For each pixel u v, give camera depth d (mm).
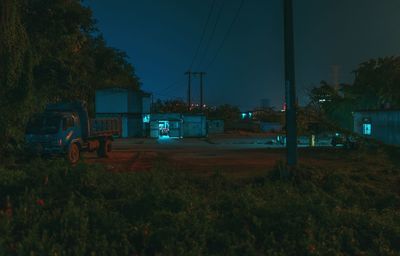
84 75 36688
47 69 27391
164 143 50469
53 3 27859
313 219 7641
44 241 6289
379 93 47750
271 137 67000
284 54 14875
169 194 8750
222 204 8992
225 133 81688
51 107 27078
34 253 5867
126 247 6461
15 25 19578
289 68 14742
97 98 63281
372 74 48312
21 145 21938
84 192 9734
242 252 6742
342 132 18797
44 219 7293
